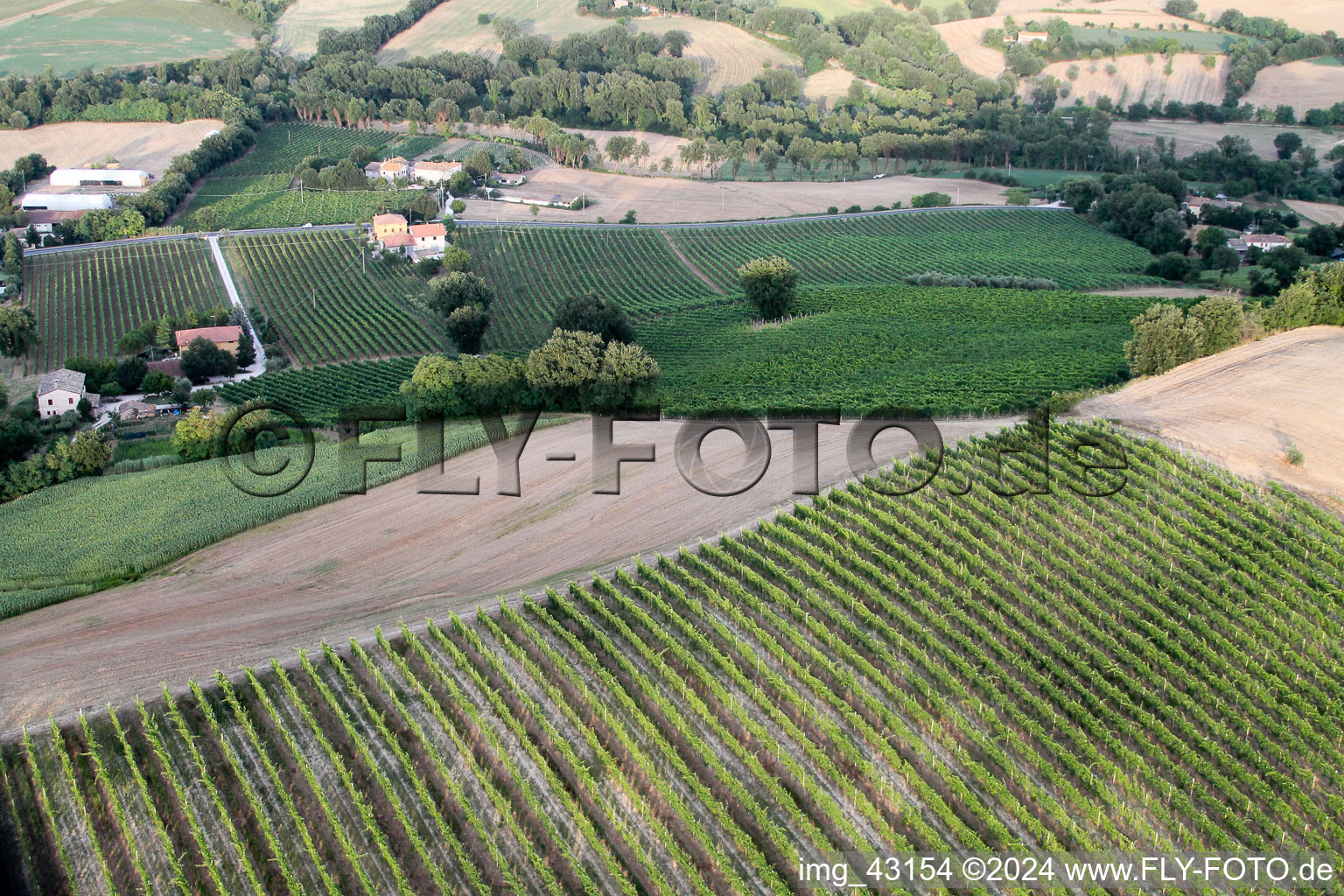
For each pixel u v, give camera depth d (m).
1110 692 40.94
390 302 129.50
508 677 42.16
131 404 95.88
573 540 54.59
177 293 131.88
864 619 45.62
